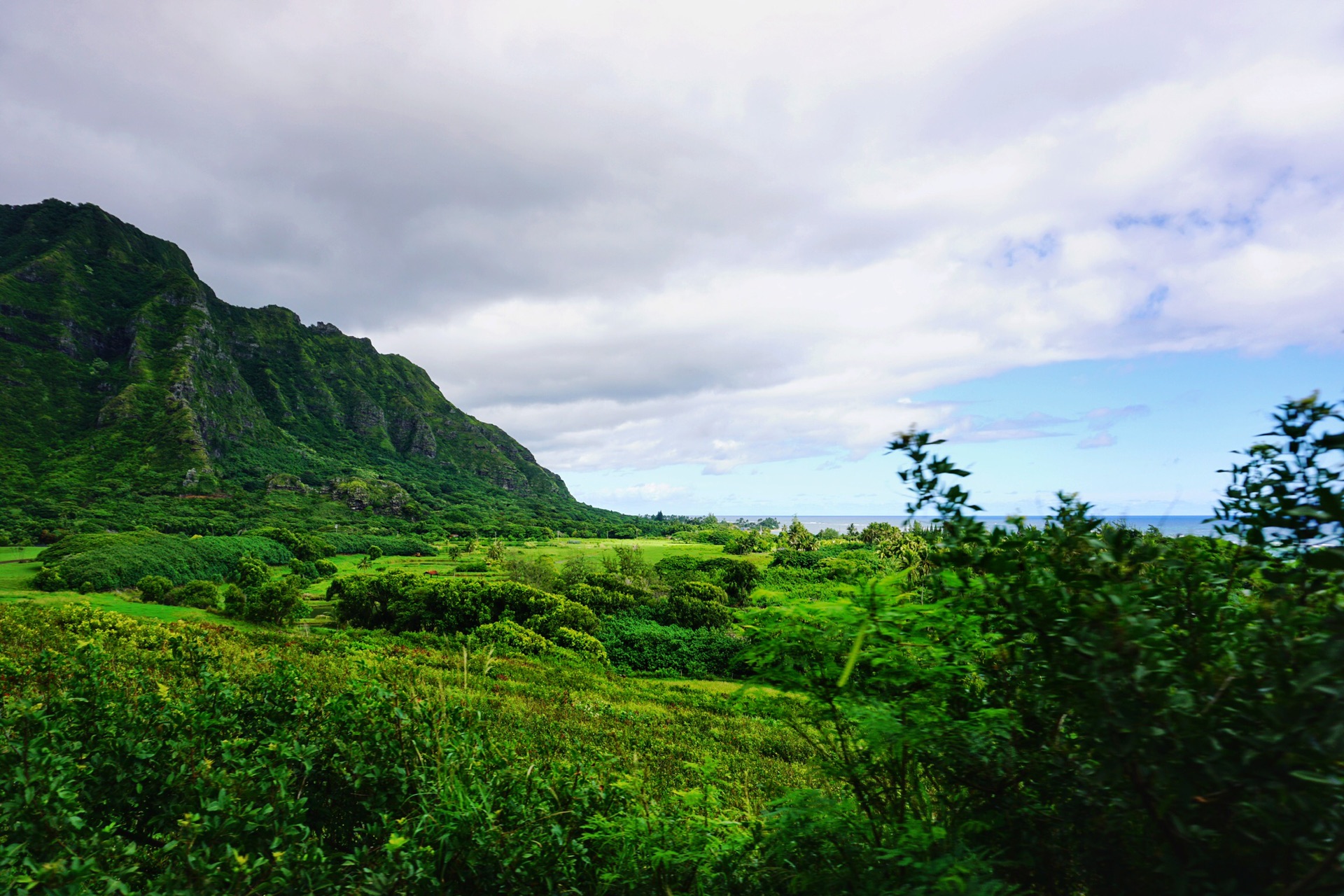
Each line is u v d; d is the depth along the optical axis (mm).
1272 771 1448
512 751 4520
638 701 24703
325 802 3531
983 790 2236
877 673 2496
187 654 6293
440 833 2980
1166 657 1631
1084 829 1986
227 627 32344
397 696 4297
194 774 3258
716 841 2953
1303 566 1599
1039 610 1853
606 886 2961
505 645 35406
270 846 2730
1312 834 1451
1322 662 1298
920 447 2252
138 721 3836
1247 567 1771
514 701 16781
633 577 69125
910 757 2426
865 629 2150
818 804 2586
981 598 2070
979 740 2146
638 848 3086
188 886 2482
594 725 15953
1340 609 1375
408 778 3508
